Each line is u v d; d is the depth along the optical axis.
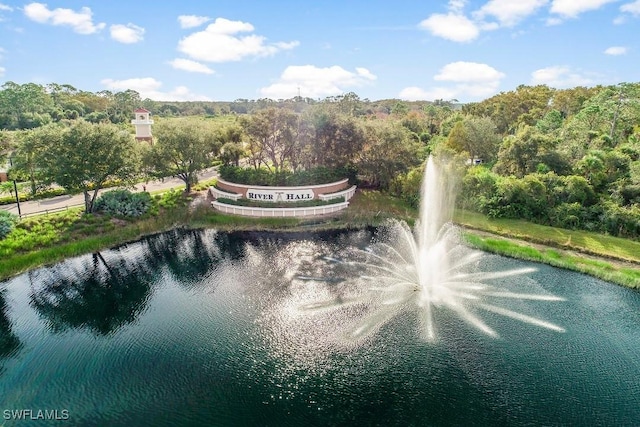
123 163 45.06
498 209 46.22
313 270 34.31
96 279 33.69
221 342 24.52
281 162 58.91
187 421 18.83
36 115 111.69
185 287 31.78
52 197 54.00
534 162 50.94
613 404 19.73
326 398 20.11
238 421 18.78
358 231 44.41
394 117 104.50
